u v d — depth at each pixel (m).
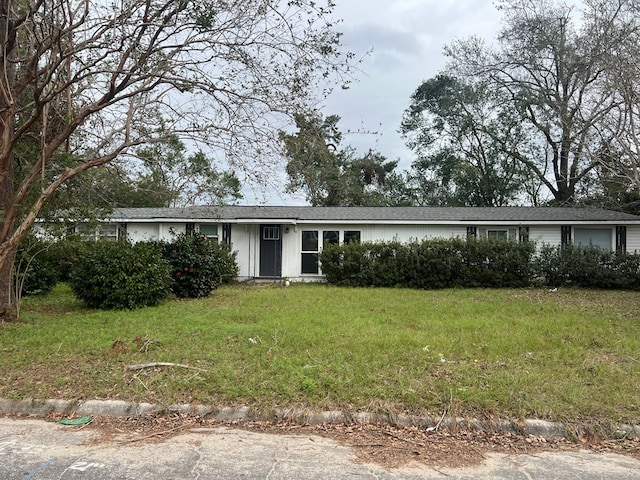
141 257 11.05
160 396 5.00
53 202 10.02
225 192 9.74
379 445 4.09
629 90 13.48
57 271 14.06
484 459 3.84
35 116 8.15
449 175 32.41
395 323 8.67
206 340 7.21
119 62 8.33
